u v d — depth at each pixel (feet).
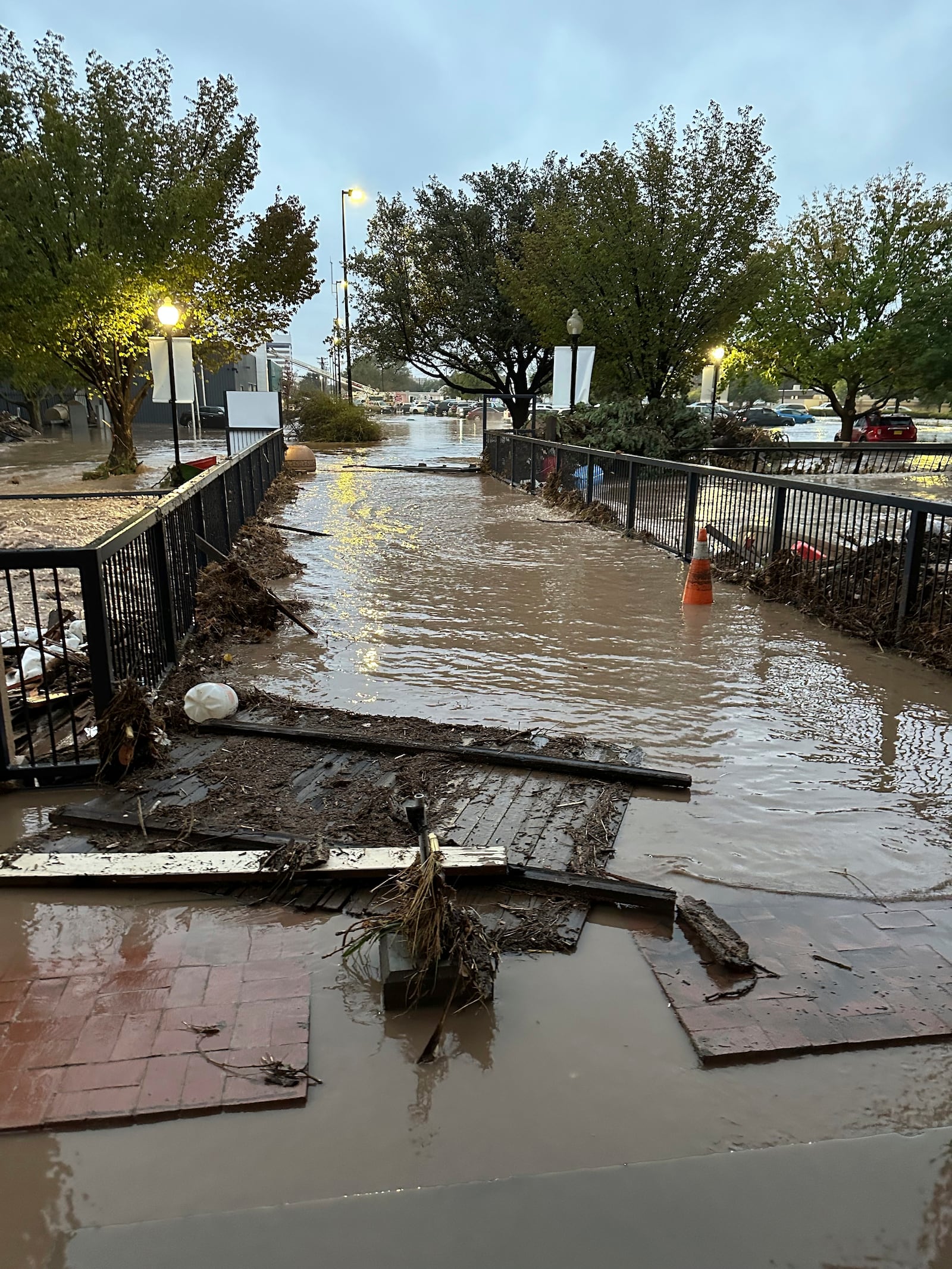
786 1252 6.12
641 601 26.81
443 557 34.14
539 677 19.45
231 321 71.77
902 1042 8.27
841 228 84.74
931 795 13.65
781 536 27.53
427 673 19.74
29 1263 6.02
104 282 54.39
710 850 11.88
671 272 68.03
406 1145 7.04
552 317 74.13
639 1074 7.85
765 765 14.71
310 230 72.18
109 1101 7.45
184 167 65.57
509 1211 6.42
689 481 32.68
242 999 8.80
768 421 155.74
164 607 19.06
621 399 71.00
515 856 11.41
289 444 101.09
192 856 11.13
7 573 13.34
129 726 13.60
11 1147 7.04
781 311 87.61
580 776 14.02
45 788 13.74
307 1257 6.05
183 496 21.35
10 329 57.82
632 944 9.84
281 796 13.10
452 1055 8.07
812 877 11.25
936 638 20.25
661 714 17.12
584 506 45.32
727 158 68.54
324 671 19.90
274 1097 7.48
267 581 29.27
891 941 9.87
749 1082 7.77
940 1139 7.18
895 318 85.20
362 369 353.72
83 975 9.21
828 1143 7.10
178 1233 6.25
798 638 22.72
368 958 9.51
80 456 83.35
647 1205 6.48
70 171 56.03
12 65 59.41
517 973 9.29
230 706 16.20
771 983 9.09
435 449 101.65
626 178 68.59
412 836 11.85
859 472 70.74
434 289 106.52
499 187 103.09
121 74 63.41
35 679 17.58
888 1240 6.24
